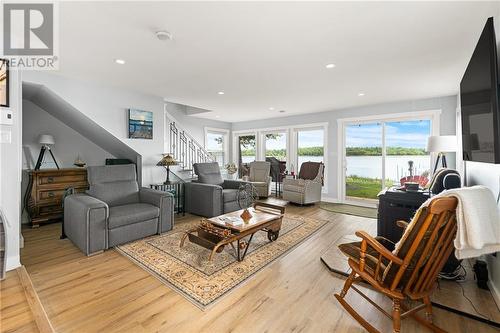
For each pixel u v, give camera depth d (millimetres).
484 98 1650
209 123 7203
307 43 2293
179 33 2111
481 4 1690
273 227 2906
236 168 7188
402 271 1365
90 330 1483
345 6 1717
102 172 3203
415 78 3316
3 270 1896
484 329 1529
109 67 2934
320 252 2707
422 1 1662
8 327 1427
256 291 1926
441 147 3387
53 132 4141
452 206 1309
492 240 1315
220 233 2430
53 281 2039
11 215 2047
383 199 2559
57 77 3244
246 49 2426
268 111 5828
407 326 1561
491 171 1993
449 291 1916
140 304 1745
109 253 2615
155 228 3156
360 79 3365
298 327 1528
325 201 5848
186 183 4527
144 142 4254
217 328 1514
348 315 1648
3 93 2008
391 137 5047
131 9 1764
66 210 2992
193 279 2086
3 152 2008
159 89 3924
